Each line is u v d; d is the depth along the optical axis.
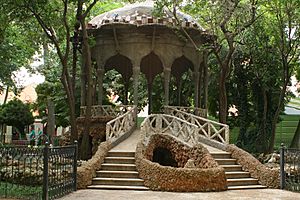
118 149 16.98
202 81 25.39
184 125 17.98
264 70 25.89
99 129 21.19
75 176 14.01
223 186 14.64
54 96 30.33
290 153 15.70
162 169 14.41
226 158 17.38
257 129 27.89
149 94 27.44
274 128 23.62
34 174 13.20
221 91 21.55
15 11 18.73
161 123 19.45
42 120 34.88
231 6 19.97
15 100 32.09
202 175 14.33
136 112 21.59
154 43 21.92
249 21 21.20
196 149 16.50
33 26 21.67
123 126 19.39
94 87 25.78
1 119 30.58
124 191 14.03
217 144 18.52
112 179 14.84
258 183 16.00
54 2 19.33
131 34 21.92
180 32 21.80
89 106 19.45
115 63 26.77
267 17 23.89
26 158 12.75
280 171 15.66
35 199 11.47
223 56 27.69
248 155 17.00
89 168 14.81
